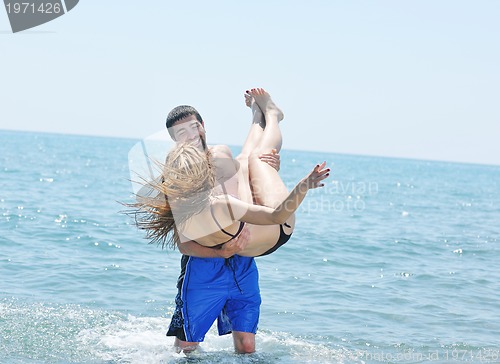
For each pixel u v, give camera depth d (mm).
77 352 5223
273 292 7727
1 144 74375
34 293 6984
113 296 7094
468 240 13844
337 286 8195
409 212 21188
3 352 5094
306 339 5910
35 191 19453
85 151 73250
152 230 5086
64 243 10289
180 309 5371
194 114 4949
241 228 4910
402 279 8883
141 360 5125
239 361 5203
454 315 6957
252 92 6234
